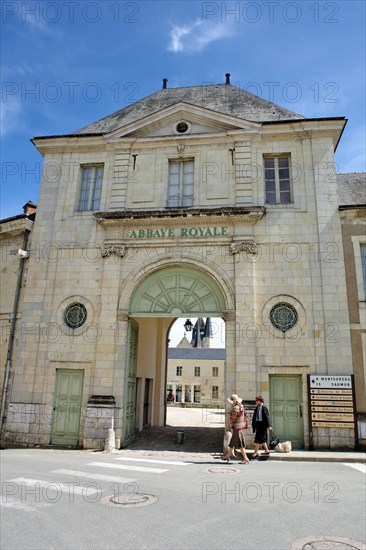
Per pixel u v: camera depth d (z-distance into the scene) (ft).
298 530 16.29
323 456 34.60
